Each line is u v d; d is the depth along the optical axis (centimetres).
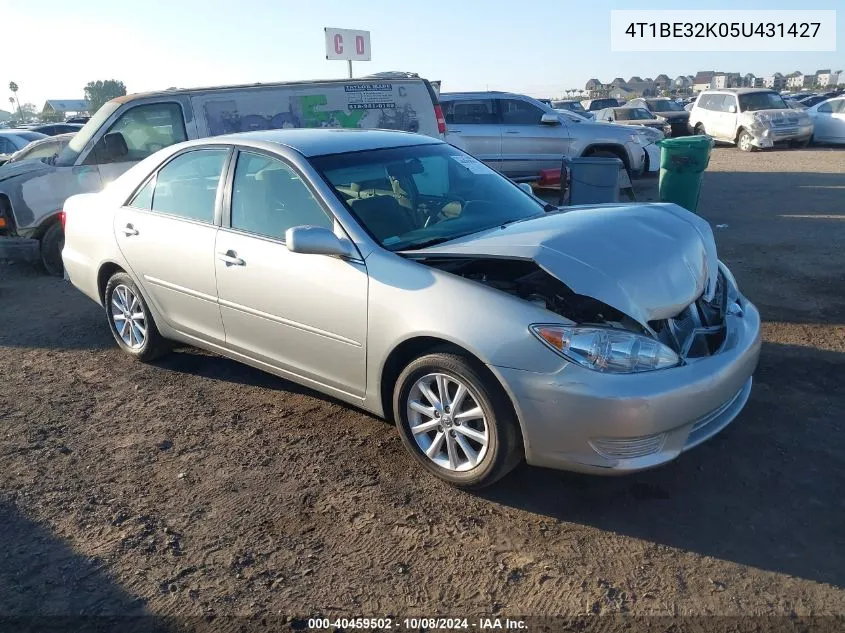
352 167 407
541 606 269
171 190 470
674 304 326
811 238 852
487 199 437
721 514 319
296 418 430
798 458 360
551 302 338
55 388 489
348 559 299
